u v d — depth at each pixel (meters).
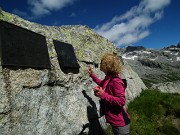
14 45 1.41
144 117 2.82
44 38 1.78
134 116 2.76
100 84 1.78
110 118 1.54
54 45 1.89
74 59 2.09
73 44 2.31
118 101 1.46
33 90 1.48
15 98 1.32
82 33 2.72
